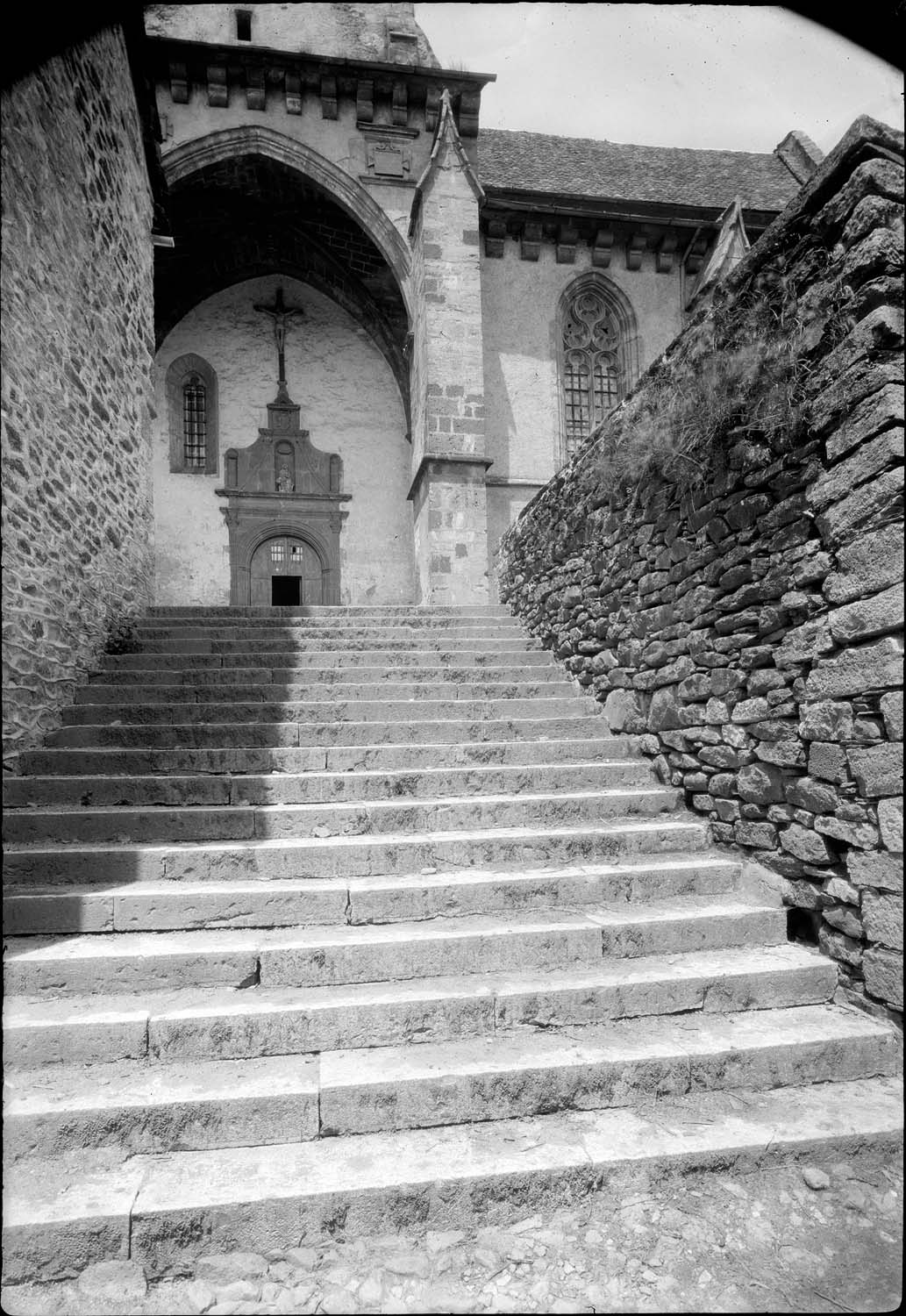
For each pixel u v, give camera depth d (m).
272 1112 2.49
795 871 3.54
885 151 3.01
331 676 5.98
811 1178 2.43
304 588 16.12
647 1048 2.81
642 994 3.08
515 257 14.30
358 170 14.20
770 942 3.53
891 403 2.89
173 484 15.59
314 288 16.81
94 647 5.78
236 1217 2.19
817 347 3.29
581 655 6.17
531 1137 2.52
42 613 4.83
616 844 4.09
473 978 3.17
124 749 4.62
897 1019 2.93
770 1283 2.13
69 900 3.33
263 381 16.30
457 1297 2.09
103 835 3.91
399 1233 2.27
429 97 14.27
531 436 14.02
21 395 4.53
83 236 5.72
